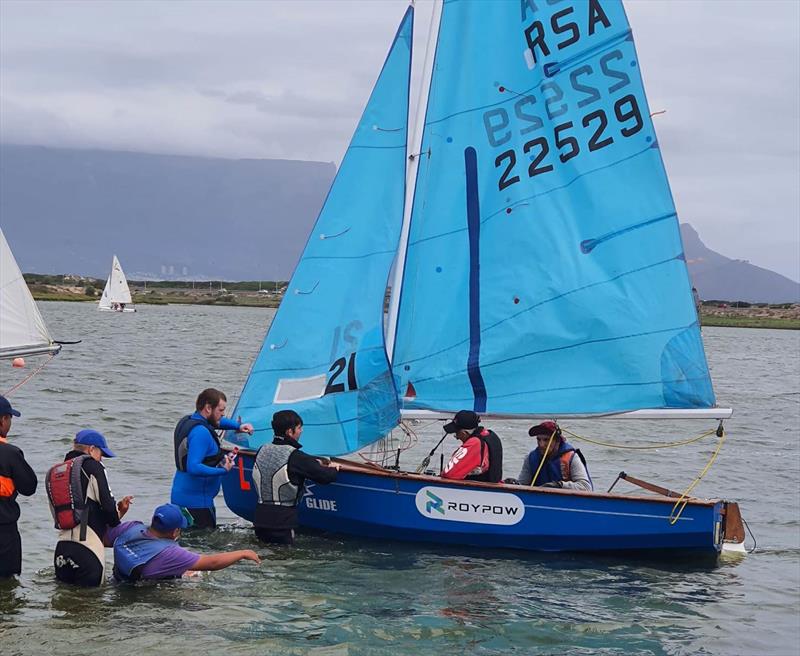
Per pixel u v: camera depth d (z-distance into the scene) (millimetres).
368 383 10953
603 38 10812
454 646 7488
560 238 10898
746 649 7793
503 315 10922
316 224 11328
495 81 10953
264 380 11273
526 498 10094
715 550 10266
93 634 7328
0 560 8477
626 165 10859
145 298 190000
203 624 7656
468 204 10961
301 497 10430
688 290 10781
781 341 96062
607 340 10805
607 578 9523
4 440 8492
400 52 11344
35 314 17391
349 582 8953
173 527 8672
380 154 11328
